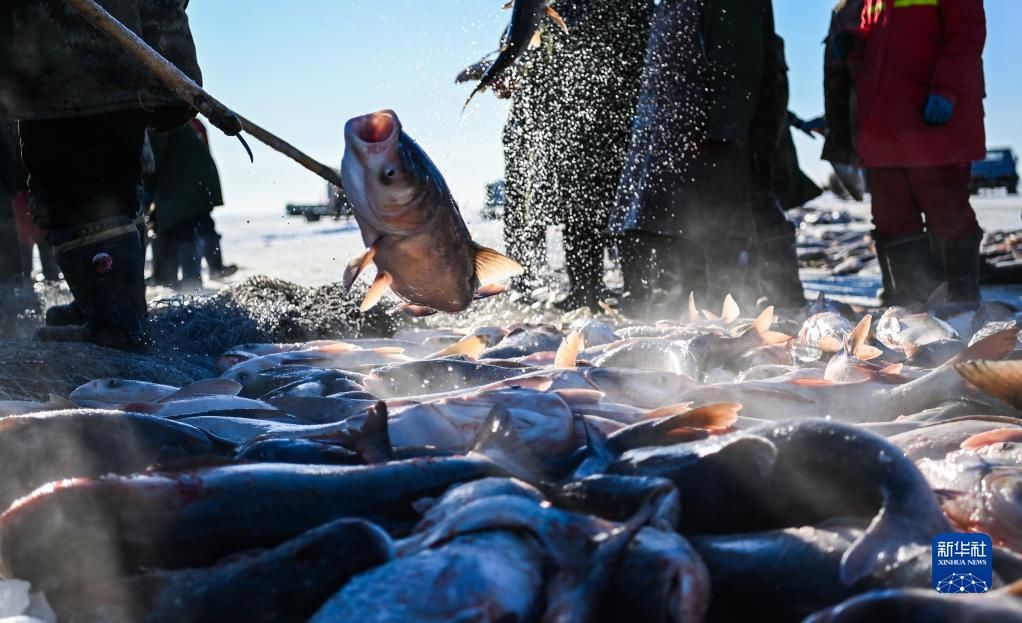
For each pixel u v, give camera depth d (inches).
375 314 163.0
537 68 206.1
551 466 68.8
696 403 89.3
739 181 202.5
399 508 61.4
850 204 1079.0
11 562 52.6
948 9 186.2
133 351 128.5
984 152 188.9
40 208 127.2
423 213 92.2
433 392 95.8
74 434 66.1
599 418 75.9
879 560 50.7
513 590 47.5
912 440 75.0
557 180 211.5
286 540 57.9
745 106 196.9
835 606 46.1
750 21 196.1
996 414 86.6
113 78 121.7
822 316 135.4
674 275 210.5
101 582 53.1
